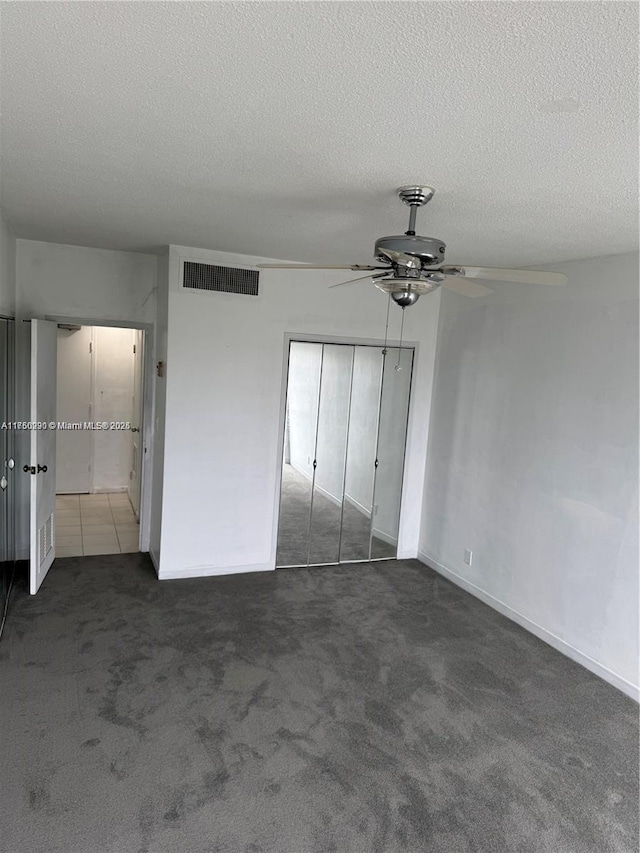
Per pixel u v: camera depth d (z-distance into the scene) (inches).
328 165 84.7
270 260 176.1
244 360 178.5
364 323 192.1
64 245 174.9
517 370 165.6
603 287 139.0
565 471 149.5
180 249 165.3
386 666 138.3
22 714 111.9
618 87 55.1
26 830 86.2
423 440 207.2
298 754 106.0
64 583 172.9
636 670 131.2
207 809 92.4
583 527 144.5
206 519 182.1
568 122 64.2
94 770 98.8
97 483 271.4
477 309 181.6
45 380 169.0
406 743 111.3
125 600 164.2
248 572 190.9
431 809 95.5
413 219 95.4
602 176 81.0
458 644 151.2
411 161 80.5
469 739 113.7
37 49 55.7
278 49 52.8
